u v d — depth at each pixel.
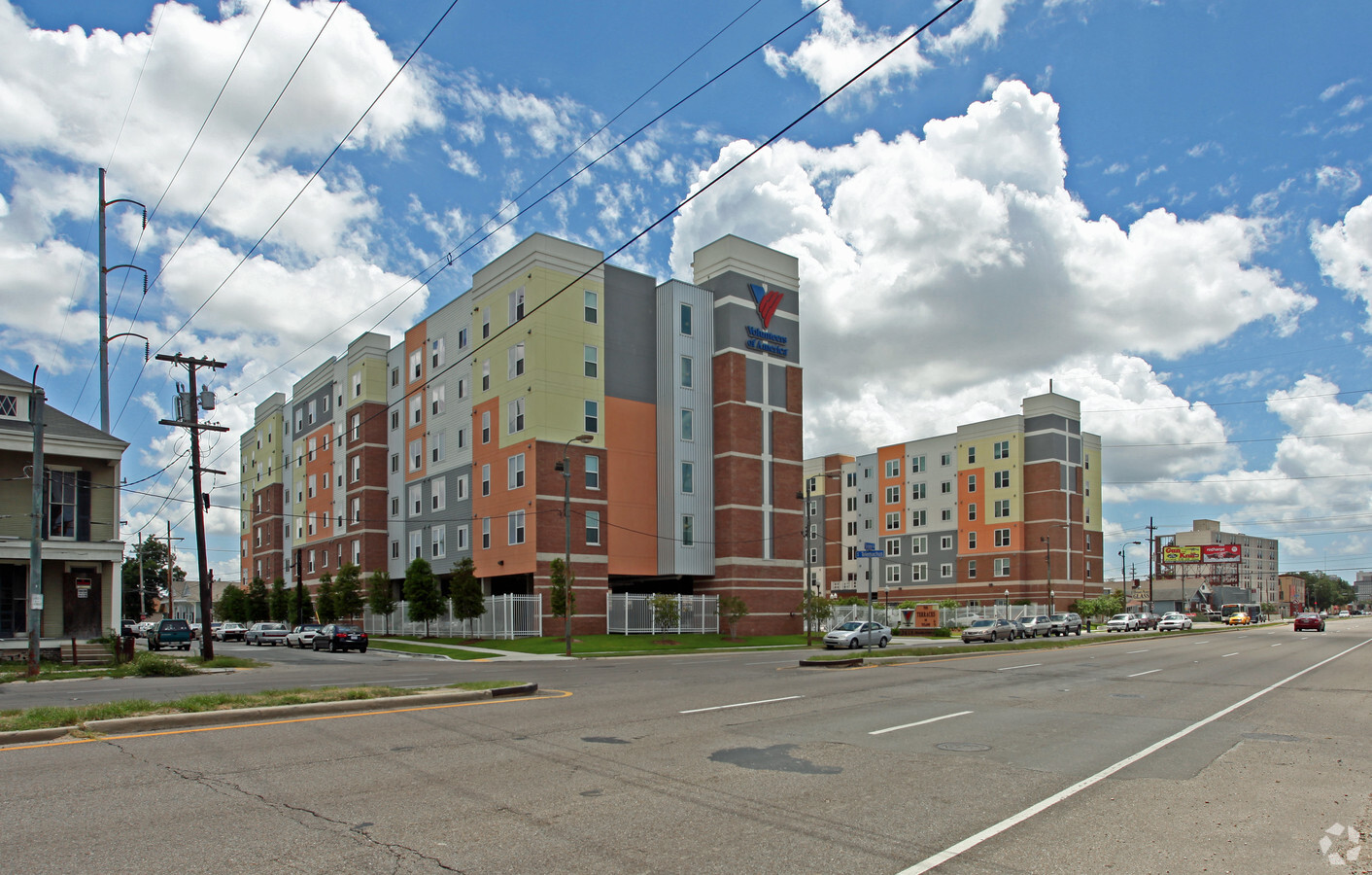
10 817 7.23
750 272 51.34
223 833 6.84
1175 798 8.65
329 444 66.56
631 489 47.94
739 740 11.62
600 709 14.64
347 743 10.76
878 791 8.72
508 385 47.47
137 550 92.31
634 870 6.19
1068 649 37.69
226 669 28.08
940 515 87.62
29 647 24.28
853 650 38.34
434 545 53.75
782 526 50.53
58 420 33.81
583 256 47.72
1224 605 118.19
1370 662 29.00
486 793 8.30
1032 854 6.73
